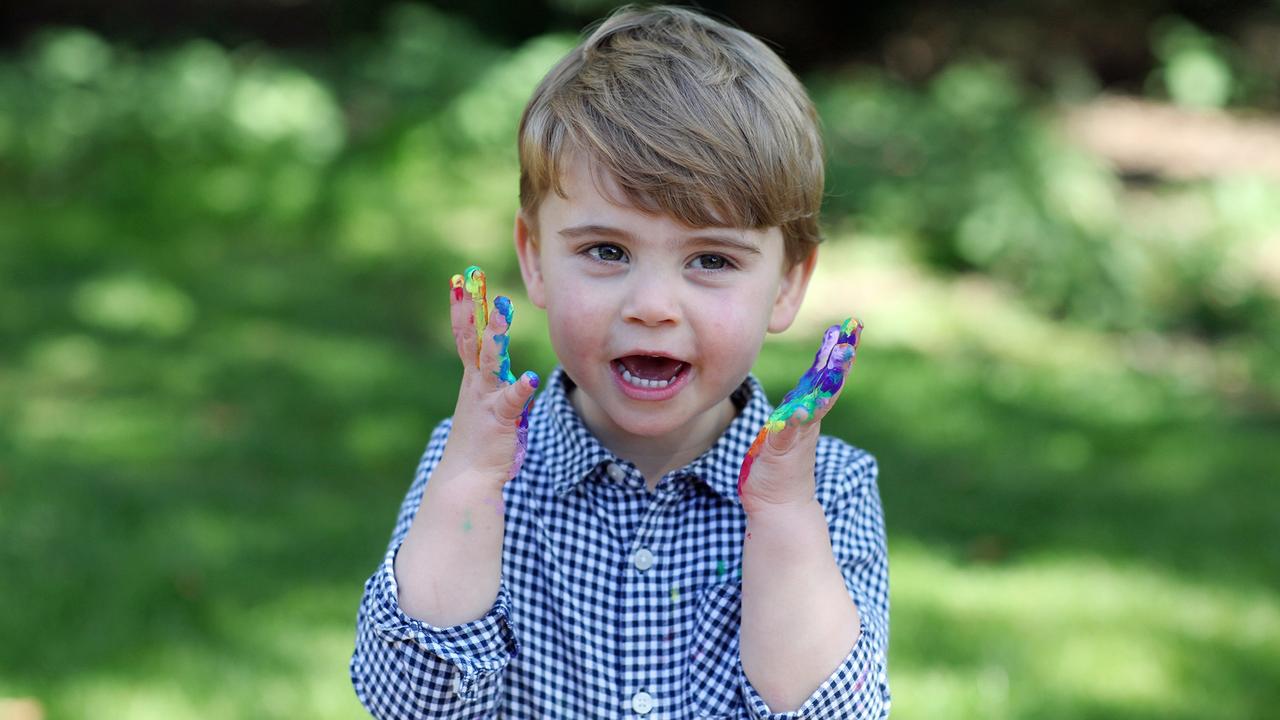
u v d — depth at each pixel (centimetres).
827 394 197
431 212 1048
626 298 204
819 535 202
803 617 199
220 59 1199
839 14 1811
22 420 621
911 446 652
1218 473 643
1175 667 452
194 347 743
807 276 234
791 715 199
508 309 197
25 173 1037
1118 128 1659
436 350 770
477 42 1279
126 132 1061
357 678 208
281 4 1755
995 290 966
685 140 204
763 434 200
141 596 459
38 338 744
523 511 223
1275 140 1653
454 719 202
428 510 201
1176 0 1906
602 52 220
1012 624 475
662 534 221
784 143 213
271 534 514
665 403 210
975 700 421
